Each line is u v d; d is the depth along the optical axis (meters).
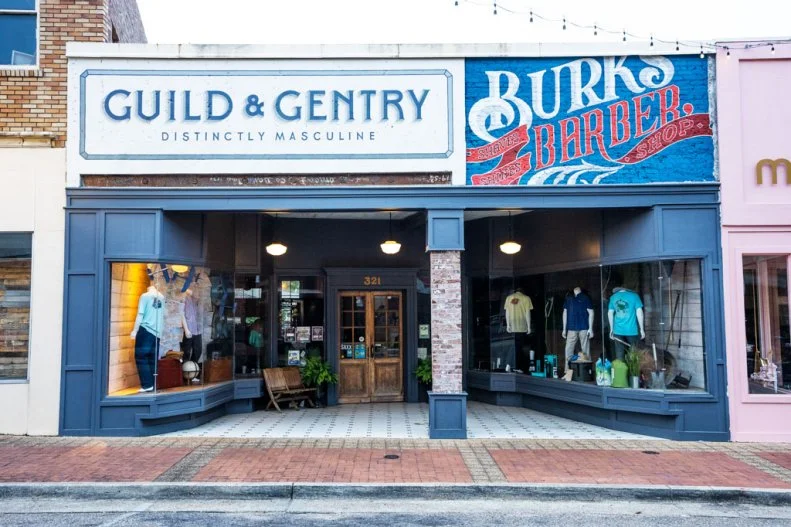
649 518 6.42
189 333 10.79
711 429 9.54
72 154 9.87
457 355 9.66
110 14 11.34
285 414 11.91
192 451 8.65
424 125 10.02
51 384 9.66
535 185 9.90
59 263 9.79
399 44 10.03
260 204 9.88
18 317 9.81
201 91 10.00
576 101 10.07
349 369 13.39
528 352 12.70
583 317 11.28
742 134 9.91
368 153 9.98
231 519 6.31
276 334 13.04
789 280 9.80
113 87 9.95
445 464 8.00
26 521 6.22
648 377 10.09
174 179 9.95
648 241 9.97
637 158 9.98
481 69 10.12
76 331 9.69
